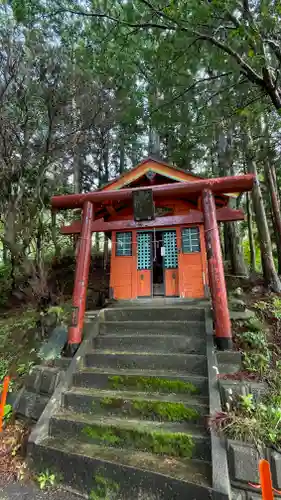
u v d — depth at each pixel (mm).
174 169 5789
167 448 2541
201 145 8391
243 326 4066
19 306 6520
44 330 4707
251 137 6496
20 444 3051
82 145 7672
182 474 2242
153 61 4598
